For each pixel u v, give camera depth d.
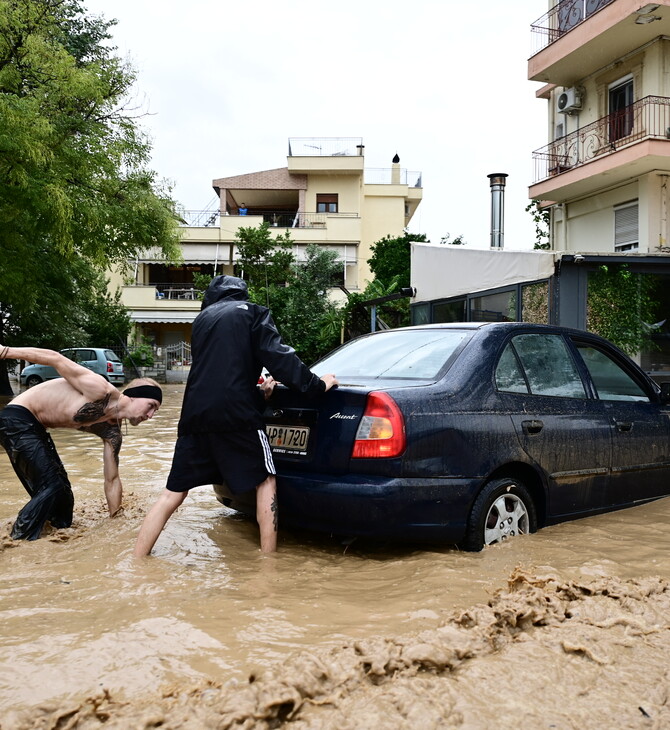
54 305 23.47
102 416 4.73
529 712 2.20
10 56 15.47
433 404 3.99
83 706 2.17
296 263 30.84
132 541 4.32
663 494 5.43
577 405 4.81
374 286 24.83
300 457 4.12
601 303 11.31
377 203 44.59
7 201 15.23
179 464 4.06
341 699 2.26
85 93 16.22
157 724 2.08
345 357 5.03
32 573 3.65
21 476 4.64
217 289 4.33
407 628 2.90
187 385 4.10
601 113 20.50
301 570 3.77
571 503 4.65
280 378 3.93
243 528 4.76
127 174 18.06
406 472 3.82
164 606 3.15
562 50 19.91
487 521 4.14
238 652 2.64
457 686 2.35
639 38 18.64
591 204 20.86
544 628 2.87
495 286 12.75
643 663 2.56
